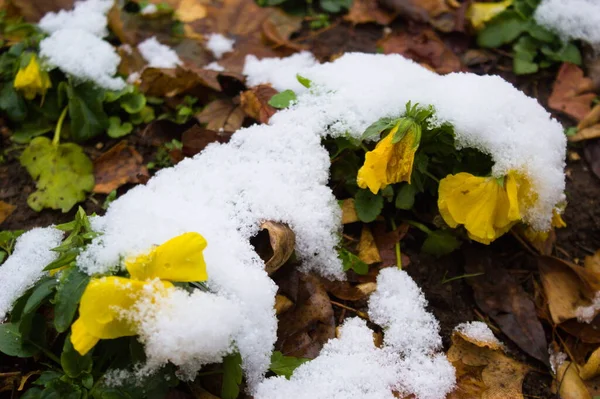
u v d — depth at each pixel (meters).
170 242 0.67
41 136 0.83
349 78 0.78
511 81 0.87
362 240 0.77
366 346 0.73
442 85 0.76
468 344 0.74
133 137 0.83
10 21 0.88
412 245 0.78
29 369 0.72
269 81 0.84
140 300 0.66
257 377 0.70
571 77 0.86
